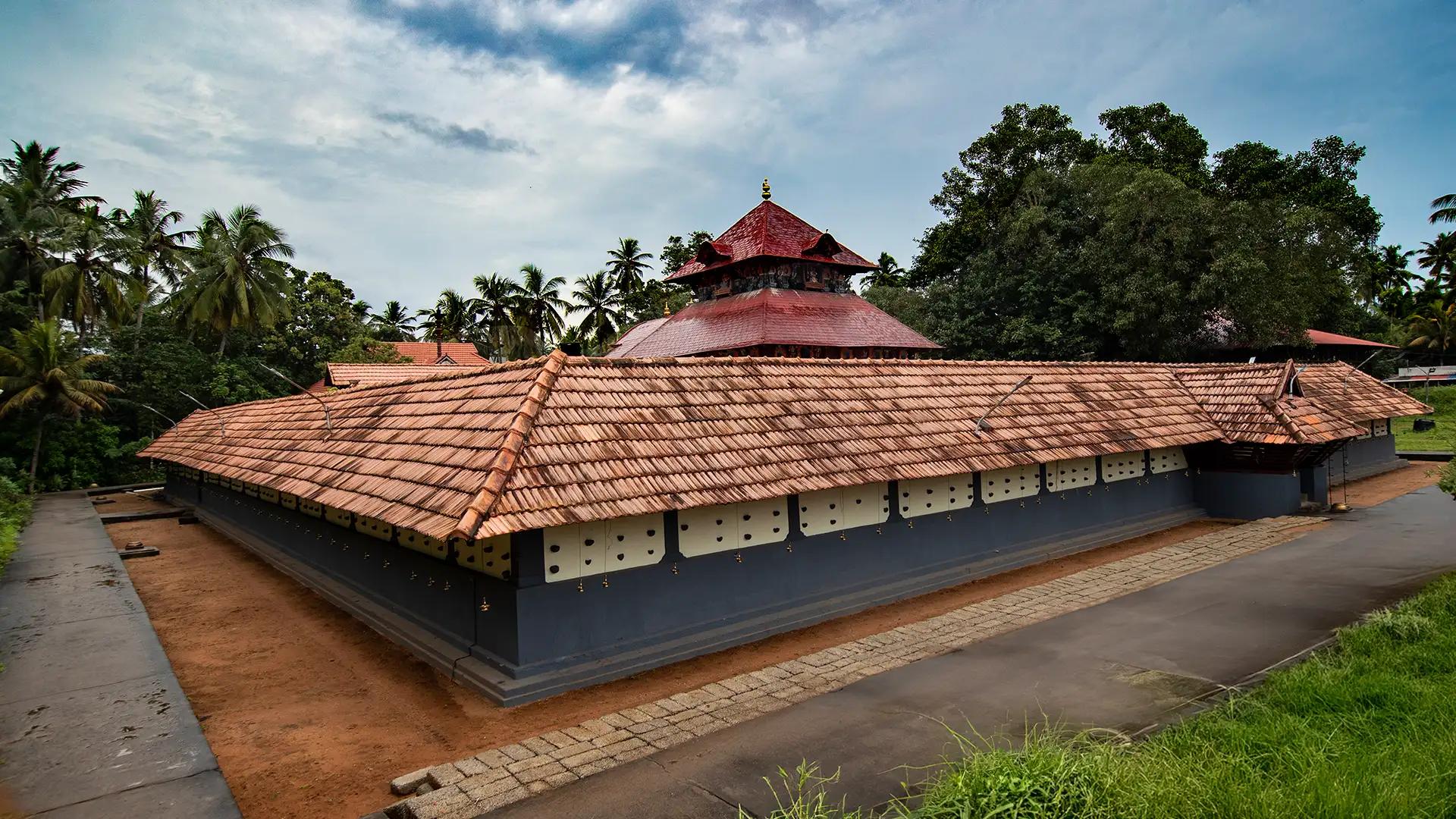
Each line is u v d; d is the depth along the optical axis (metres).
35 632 10.91
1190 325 36.12
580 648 9.20
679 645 9.82
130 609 12.27
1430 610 9.43
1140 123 43.94
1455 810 4.92
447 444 10.20
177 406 37.06
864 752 6.79
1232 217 33.75
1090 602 11.73
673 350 26.34
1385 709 6.60
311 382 46.91
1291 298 34.69
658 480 9.41
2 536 18.25
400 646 10.86
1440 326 49.78
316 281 54.31
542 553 8.92
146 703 8.22
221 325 39.44
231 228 41.03
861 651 9.92
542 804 6.21
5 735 7.41
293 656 10.62
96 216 40.56
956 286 43.66
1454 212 45.97
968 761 5.93
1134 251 35.25
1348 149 44.31
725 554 10.55
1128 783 5.09
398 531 11.82
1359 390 25.66
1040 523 15.19
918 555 13.02
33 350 31.44
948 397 14.88
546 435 9.35
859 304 27.95
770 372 13.17
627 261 60.06
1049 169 41.75
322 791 6.88
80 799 6.14
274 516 17.88
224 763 7.43
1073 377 18.09
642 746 7.29
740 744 7.14
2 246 35.31
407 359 48.00
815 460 11.15
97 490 33.19
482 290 57.88
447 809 6.18
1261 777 5.45
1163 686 7.90
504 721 8.15
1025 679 8.41
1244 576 12.53
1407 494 20.56
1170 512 18.20
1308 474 18.86
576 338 59.62
